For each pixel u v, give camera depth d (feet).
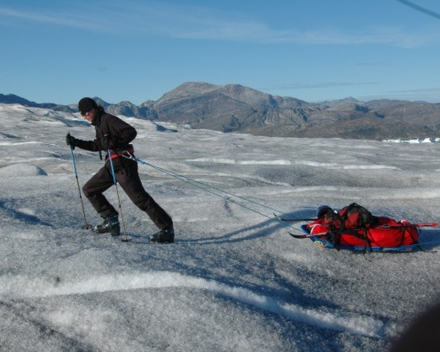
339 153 68.85
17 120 114.01
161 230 21.80
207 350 13.15
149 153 63.36
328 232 21.80
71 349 13.70
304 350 13.39
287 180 46.16
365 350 13.93
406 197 34.68
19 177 38.52
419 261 21.15
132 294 15.75
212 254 20.58
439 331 11.90
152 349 13.25
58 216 26.78
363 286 18.97
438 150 76.28
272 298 16.25
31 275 17.11
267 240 23.39
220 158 57.98
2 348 13.98
